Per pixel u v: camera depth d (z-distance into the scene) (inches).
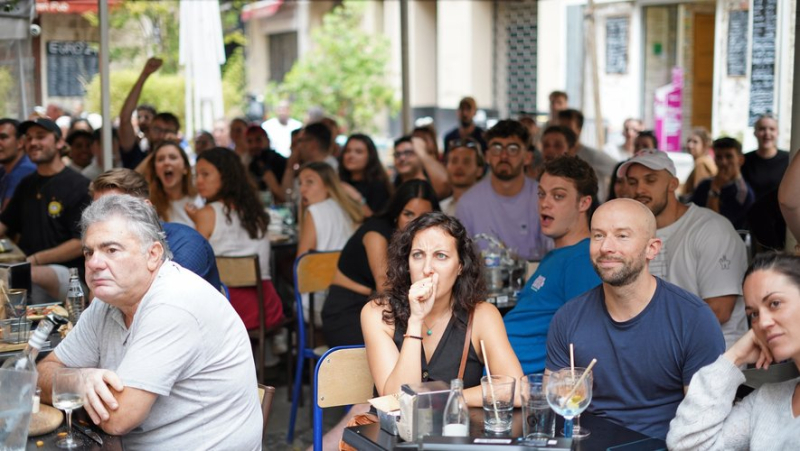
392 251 121.0
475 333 119.1
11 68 326.6
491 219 207.9
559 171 146.2
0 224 232.8
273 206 316.5
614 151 383.6
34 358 109.3
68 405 99.0
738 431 96.7
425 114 666.2
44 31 553.9
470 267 119.1
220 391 108.0
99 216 103.4
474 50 605.0
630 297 112.4
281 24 844.6
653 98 494.3
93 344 113.7
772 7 379.9
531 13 576.7
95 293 103.7
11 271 164.7
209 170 206.7
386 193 280.4
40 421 103.0
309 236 220.2
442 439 93.0
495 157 204.2
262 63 882.1
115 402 100.3
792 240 169.5
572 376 98.3
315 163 227.3
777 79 373.7
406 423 97.7
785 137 367.9
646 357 112.5
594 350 115.3
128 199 105.8
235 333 109.7
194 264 151.9
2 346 133.3
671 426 99.7
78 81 569.6
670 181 155.4
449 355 118.0
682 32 478.3
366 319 121.3
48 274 208.2
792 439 91.7
